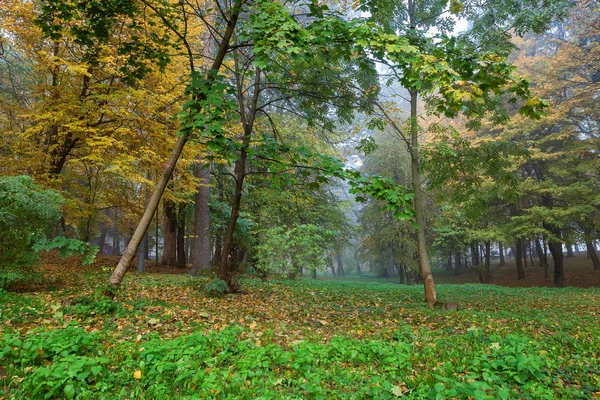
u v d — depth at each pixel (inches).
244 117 438.0
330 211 868.0
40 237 316.8
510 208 954.7
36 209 302.2
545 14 360.5
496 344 198.4
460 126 967.6
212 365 165.3
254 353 179.2
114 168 402.6
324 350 192.2
